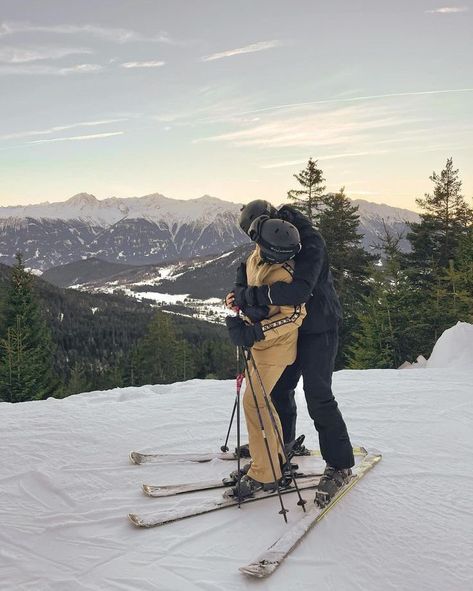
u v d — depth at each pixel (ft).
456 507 10.22
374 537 9.16
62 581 8.13
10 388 88.63
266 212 10.34
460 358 27.20
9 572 8.38
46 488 11.34
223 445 13.98
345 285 95.20
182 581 8.10
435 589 7.92
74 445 13.85
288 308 9.95
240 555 8.76
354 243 96.68
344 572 8.29
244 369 10.65
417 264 106.52
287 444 11.84
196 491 11.01
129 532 9.49
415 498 10.58
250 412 10.46
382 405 17.76
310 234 10.23
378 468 12.13
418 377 22.61
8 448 13.53
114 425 15.52
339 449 10.54
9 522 9.89
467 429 15.16
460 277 82.33
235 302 10.43
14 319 95.50
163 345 177.68
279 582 8.06
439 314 78.74
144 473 12.03
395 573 8.26
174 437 14.60
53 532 9.53
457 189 107.04
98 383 164.04
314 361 10.44
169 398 19.04
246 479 10.62
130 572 8.33
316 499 10.10
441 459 12.75
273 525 9.62
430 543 8.98
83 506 10.47
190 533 9.41
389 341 77.51
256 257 10.37
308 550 8.81
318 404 10.46
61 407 17.80
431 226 107.34
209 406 17.79
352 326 89.04
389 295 78.43
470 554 8.70
